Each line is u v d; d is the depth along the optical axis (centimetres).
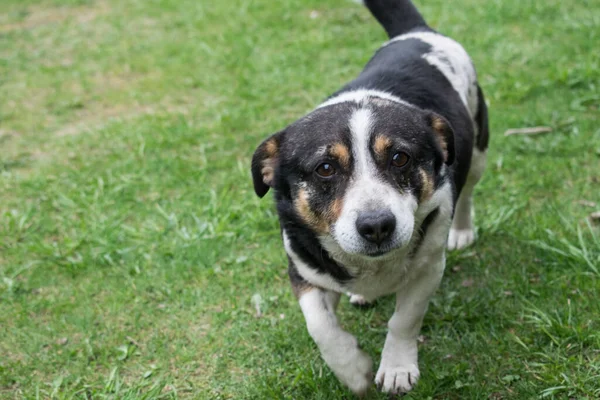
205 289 140
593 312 127
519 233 141
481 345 125
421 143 115
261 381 124
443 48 135
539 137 164
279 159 117
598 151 156
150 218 156
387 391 121
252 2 259
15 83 222
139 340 133
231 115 185
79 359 130
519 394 117
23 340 134
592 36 199
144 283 142
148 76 218
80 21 270
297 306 135
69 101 205
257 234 148
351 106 116
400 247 110
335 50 217
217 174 166
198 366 128
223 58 218
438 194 116
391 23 143
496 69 192
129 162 170
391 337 122
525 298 131
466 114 130
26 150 182
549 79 181
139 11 273
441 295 134
